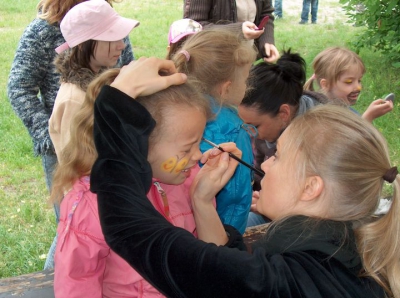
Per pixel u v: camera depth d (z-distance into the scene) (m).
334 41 9.02
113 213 1.06
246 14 3.97
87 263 1.37
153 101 1.30
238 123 1.93
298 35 9.57
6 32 9.57
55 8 2.61
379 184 1.25
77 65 2.33
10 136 5.26
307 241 1.16
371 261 1.20
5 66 7.56
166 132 1.31
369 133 1.26
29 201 4.16
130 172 1.09
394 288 1.21
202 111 1.36
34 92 2.69
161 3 12.73
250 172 1.93
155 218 1.08
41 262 3.39
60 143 2.33
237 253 1.06
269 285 1.03
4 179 4.52
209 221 1.56
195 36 2.06
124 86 1.13
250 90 2.44
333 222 1.21
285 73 2.49
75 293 1.36
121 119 1.09
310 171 1.25
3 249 3.53
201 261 1.02
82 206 1.37
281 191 1.29
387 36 6.40
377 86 6.46
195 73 1.92
